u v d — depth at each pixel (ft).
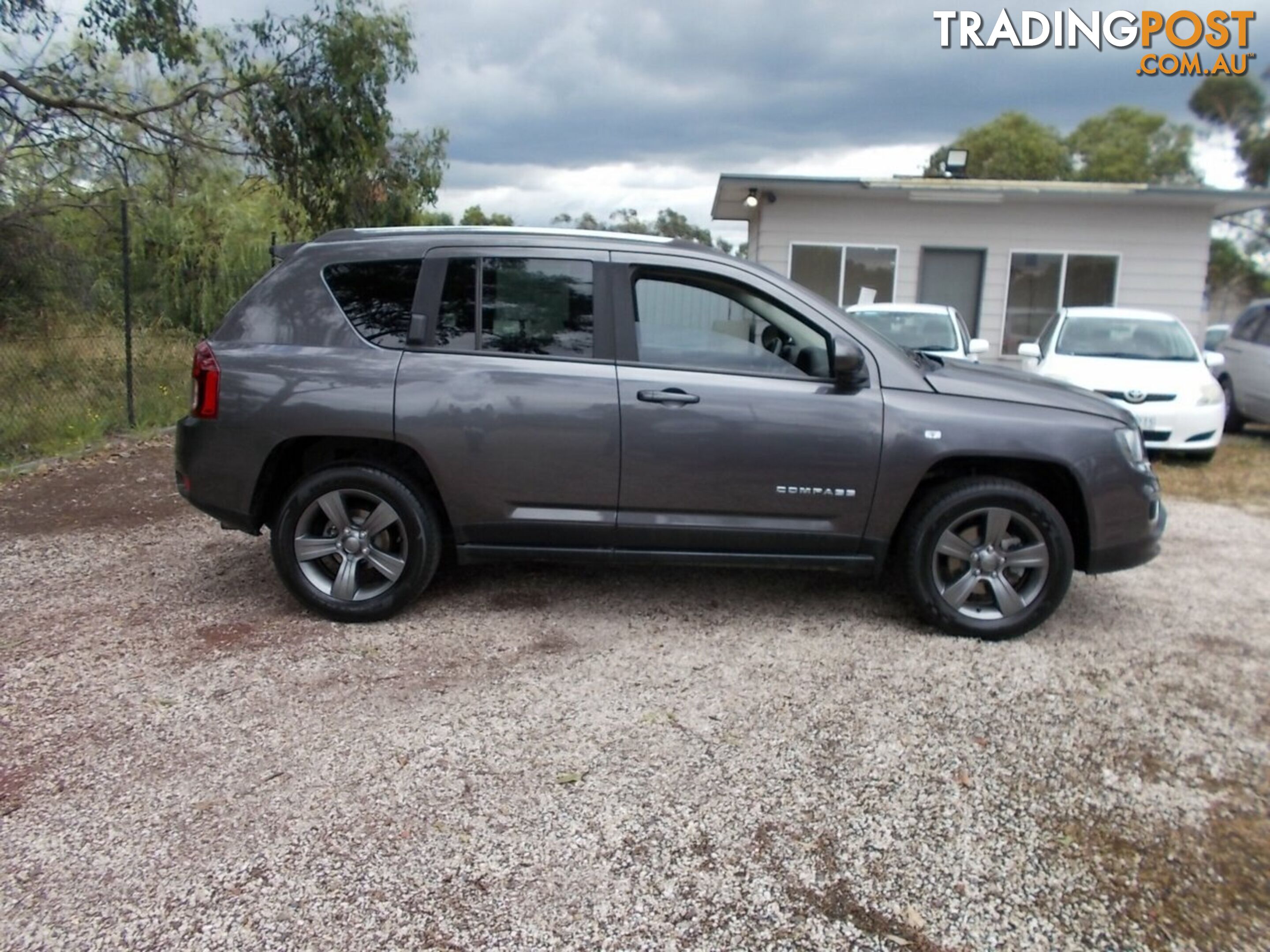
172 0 32.78
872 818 9.32
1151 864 8.67
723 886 8.27
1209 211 48.01
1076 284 49.47
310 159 38.45
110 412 30.32
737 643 13.76
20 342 29.19
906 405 13.56
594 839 8.89
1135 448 13.97
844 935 7.69
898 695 12.10
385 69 38.45
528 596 15.62
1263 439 36.96
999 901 8.14
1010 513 13.73
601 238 14.02
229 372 13.71
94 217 36.88
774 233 49.65
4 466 24.80
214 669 12.47
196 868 8.35
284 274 14.16
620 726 11.09
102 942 7.43
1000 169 134.92
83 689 11.80
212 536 18.86
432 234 14.08
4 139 33.88
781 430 13.46
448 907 7.93
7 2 29.17
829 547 13.91
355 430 13.48
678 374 13.60
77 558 17.33
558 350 13.75
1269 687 12.55
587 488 13.67
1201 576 17.93
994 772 10.23
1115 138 140.67
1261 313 38.09
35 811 9.14
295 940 7.50
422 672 12.52
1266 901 8.18
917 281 49.93
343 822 9.07
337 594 14.08
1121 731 11.21
